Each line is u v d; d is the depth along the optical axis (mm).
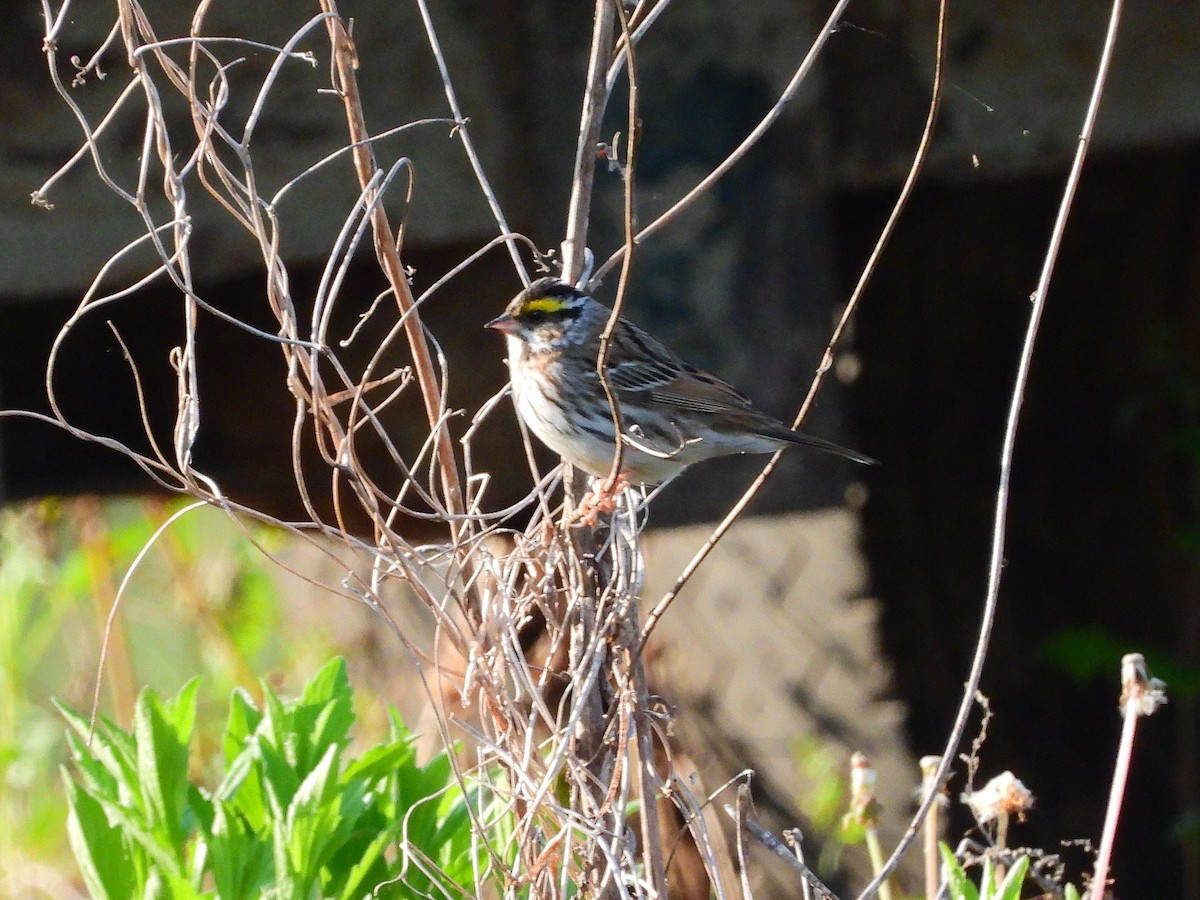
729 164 7410
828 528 12539
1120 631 14852
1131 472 15047
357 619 15133
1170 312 14961
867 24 11703
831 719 12734
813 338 11148
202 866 7133
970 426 14797
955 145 11828
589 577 7301
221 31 10656
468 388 11562
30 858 13688
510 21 10945
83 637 15258
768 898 12672
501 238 7445
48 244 10523
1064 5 11727
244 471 11906
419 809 7293
